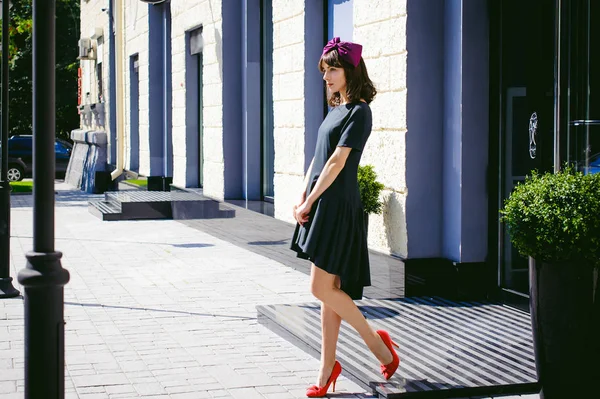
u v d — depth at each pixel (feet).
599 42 21.53
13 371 19.39
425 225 26.78
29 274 12.38
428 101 26.76
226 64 48.32
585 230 14.90
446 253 26.76
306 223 17.35
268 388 18.19
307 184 17.62
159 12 66.74
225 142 48.60
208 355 20.90
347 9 33.96
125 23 76.38
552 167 23.18
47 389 12.57
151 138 67.56
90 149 88.07
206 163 51.85
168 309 26.45
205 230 47.70
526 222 15.48
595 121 21.48
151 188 66.28
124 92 77.56
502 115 25.49
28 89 144.15
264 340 22.44
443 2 26.73
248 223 40.68
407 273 26.23
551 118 23.17
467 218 25.90
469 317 23.61
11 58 139.64
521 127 24.52
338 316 17.66
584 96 21.44
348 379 18.85
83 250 39.91
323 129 17.39
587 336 15.24
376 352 17.74
